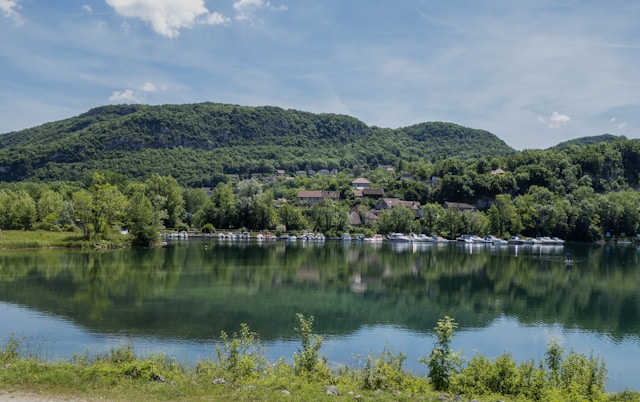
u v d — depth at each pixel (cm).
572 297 5034
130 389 1509
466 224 14612
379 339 3331
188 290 4891
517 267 7594
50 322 3472
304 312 4078
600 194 17750
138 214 9656
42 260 6881
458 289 5450
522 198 15888
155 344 2994
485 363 1867
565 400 1588
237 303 4338
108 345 2933
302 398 1471
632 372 2795
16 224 10394
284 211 15100
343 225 14875
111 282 5200
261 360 2038
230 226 14850
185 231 14288
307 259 8181
